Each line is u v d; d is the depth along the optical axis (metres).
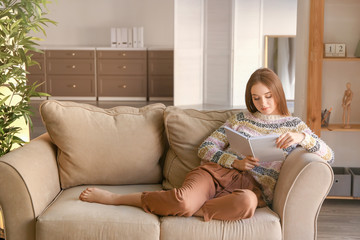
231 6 6.35
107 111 2.46
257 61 6.55
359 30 3.35
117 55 7.72
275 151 2.01
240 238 1.88
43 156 2.22
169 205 1.93
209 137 2.29
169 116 2.39
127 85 7.80
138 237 1.89
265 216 1.96
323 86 3.43
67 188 2.34
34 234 1.95
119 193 2.22
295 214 1.94
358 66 3.40
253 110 2.28
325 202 3.33
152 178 2.41
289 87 6.70
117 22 8.22
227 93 6.54
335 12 3.34
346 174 3.29
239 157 2.21
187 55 6.46
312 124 3.23
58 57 7.77
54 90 7.86
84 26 8.26
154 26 8.18
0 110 2.80
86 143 2.33
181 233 1.89
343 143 3.50
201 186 2.03
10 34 2.68
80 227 1.90
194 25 6.46
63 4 8.21
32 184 1.97
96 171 2.33
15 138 2.92
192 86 6.59
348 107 3.31
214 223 1.92
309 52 3.24
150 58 7.71
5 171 1.92
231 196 1.94
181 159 2.36
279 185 2.05
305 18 3.33
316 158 1.94
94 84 7.82
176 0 6.25
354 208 3.21
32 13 2.80
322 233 2.75
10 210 1.94
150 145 2.38
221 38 6.48
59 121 2.31
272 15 6.51
